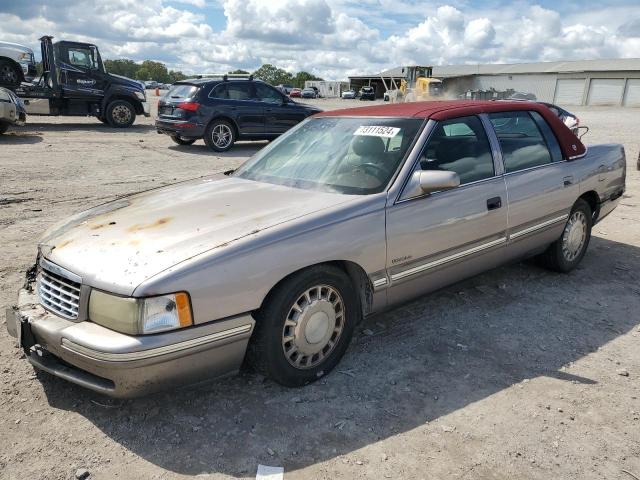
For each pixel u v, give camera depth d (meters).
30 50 18.41
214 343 2.74
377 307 3.49
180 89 13.96
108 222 3.24
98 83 18.80
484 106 4.26
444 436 2.80
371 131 3.92
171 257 2.73
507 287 4.81
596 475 2.54
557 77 60.03
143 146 14.62
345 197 3.39
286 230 2.96
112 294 2.63
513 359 3.58
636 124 26.89
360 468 2.56
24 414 2.93
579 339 3.87
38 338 2.86
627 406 3.07
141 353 2.54
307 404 3.07
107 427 2.84
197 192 3.71
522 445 2.73
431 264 3.67
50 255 3.00
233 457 2.63
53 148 13.29
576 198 4.84
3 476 2.48
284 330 3.04
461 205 3.77
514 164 4.29
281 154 4.23
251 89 14.24
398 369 3.44
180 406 3.03
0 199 7.64
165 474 2.52
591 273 5.21
